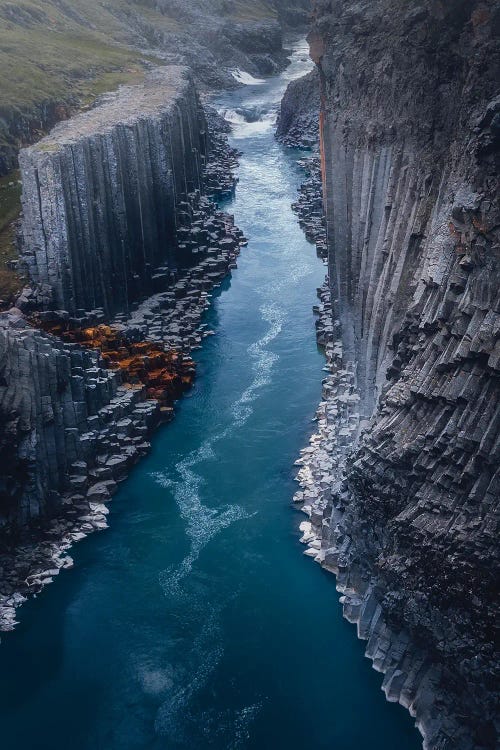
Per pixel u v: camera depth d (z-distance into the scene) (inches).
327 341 2915.8
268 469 2317.9
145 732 1605.6
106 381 2397.9
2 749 1585.9
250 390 2694.4
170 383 2618.1
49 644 1803.6
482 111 1785.2
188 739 1588.3
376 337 2122.3
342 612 1829.5
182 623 1836.9
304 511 2140.7
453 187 1812.3
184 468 2333.9
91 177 2871.6
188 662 1744.6
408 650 1631.4
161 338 2906.0
